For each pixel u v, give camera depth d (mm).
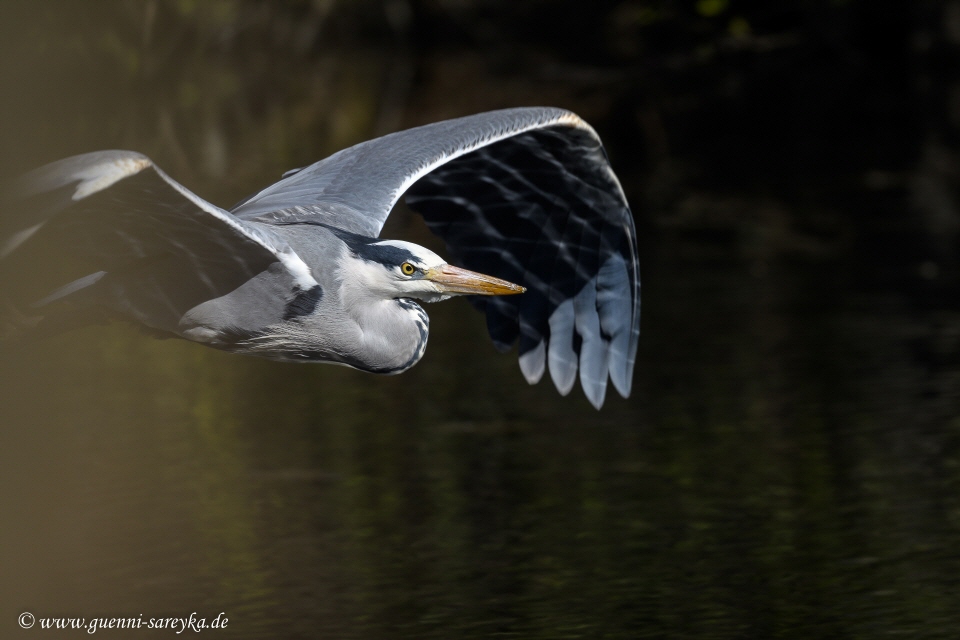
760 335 16719
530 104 37062
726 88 34906
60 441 12867
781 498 11320
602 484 11734
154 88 45156
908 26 35875
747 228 23703
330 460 12406
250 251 7082
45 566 9938
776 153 31781
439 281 7578
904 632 8844
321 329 7438
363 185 8234
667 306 18422
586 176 8477
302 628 8984
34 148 30438
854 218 24125
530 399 14523
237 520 10867
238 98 44500
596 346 8727
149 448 12719
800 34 33594
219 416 13836
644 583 9641
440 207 8828
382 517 10992
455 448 12781
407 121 36000
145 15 44031
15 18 38188
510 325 8898
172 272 7148
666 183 28500
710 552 10258
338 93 44781
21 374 15430
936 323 16906
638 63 35656
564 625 9031
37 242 6809
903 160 29812
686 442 12836
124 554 10062
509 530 10688
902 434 12844
